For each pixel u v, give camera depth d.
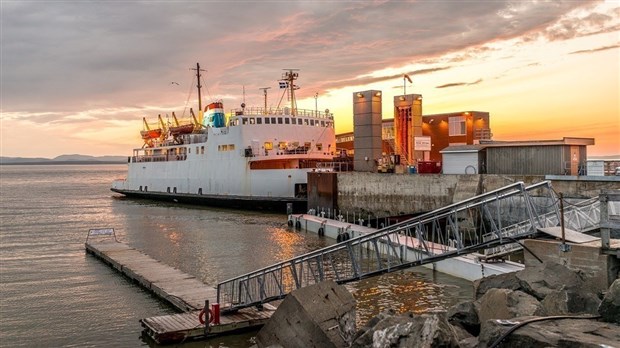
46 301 26.94
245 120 75.56
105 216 72.81
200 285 27.36
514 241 17.81
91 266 36.41
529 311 13.25
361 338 13.18
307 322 15.62
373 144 56.91
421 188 48.25
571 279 16.05
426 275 29.14
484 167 45.12
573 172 41.50
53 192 140.12
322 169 66.62
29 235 54.41
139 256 37.19
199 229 55.41
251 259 37.91
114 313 24.48
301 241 45.50
